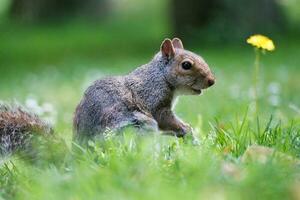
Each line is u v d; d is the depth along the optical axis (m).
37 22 49.28
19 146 10.04
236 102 17.91
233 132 10.46
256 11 36.25
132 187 7.49
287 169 8.12
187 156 8.66
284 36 36.75
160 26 47.56
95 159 9.29
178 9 37.00
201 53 33.59
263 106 17.72
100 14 51.47
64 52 37.19
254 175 7.62
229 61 30.22
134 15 52.94
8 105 10.46
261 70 27.06
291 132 10.35
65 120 16.89
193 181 7.62
